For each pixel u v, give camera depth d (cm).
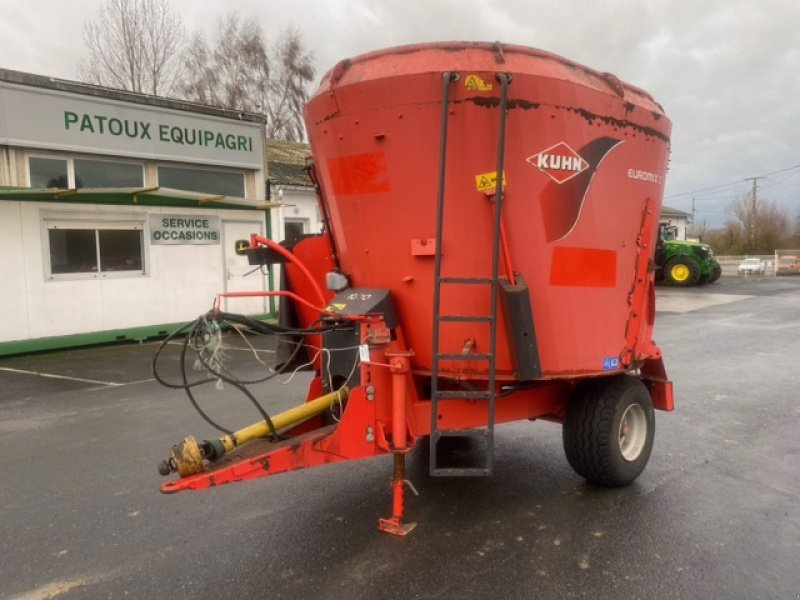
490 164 379
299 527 415
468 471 380
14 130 1104
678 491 470
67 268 1161
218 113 1404
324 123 421
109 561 373
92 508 450
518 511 436
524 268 396
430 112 377
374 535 402
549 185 392
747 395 778
